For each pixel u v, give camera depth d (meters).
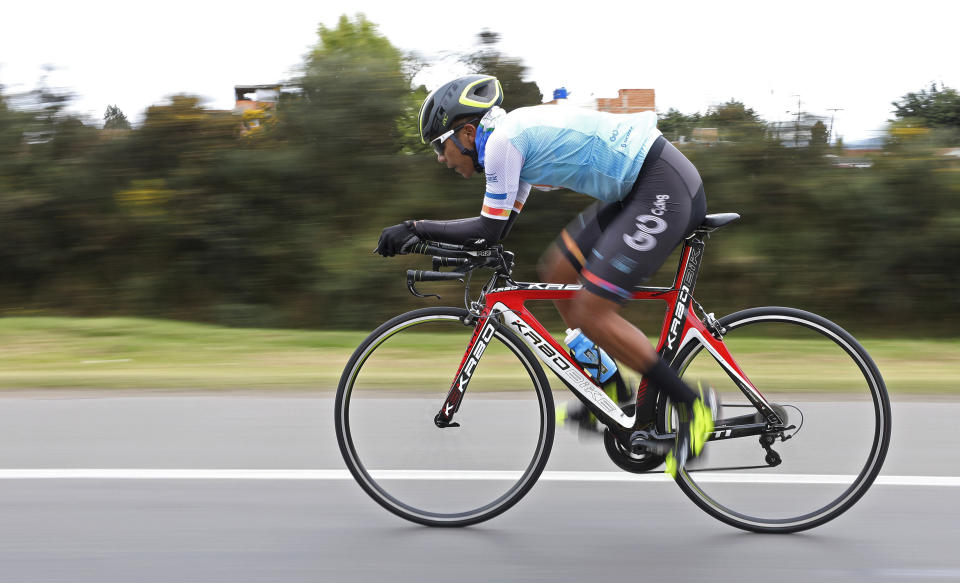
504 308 2.86
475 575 2.50
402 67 7.70
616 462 2.87
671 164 2.71
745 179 7.38
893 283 7.29
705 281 7.36
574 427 2.90
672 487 3.21
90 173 8.03
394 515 2.94
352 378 2.93
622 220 2.72
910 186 7.17
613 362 2.86
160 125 7.81
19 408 4.27
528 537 2.78
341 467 3.41
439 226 2.71
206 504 3.02
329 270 7.33
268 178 7.62
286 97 7.80
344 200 7.68
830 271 7.31
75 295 8.18
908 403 4.43
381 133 7.64
